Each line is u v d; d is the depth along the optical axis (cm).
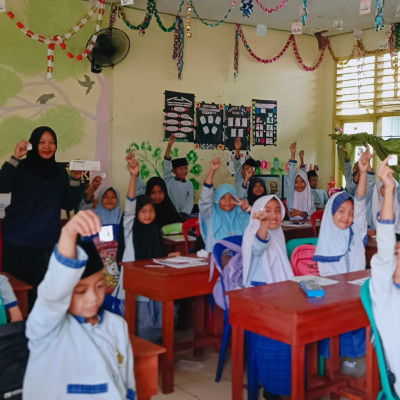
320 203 710
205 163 672
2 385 158
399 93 680
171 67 639
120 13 593
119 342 169
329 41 750
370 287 203
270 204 296
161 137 636
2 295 204
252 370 271
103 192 466
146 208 365
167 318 294
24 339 162
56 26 556
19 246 342
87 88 581
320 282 273
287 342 222
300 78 743
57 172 356
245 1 580
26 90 544
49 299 148
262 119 715
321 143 766
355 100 726
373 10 623
